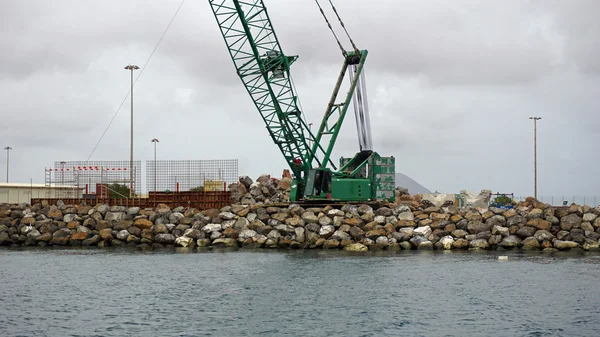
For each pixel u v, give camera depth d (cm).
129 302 3566
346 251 6112
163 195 7894
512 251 6019
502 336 2841
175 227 7000
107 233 6994
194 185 8394
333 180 7212
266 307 3412
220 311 3322
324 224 6562
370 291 3850
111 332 2914
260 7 7025
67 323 3084
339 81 7800
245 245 6619
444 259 5366
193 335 2855
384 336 2831
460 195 9256
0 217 7544
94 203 8025
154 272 4681
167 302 3559
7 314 3278
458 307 3394
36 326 3028
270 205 7269
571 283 4094
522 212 6544
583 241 6072
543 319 3136
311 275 4472
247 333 2883
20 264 5228
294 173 7556
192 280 4291
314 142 7606
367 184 7250
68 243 7056
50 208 7712
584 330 2936
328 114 7788
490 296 3681
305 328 2970
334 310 3331
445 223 6469
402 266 4909
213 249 6394
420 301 3550
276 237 6550
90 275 4556
